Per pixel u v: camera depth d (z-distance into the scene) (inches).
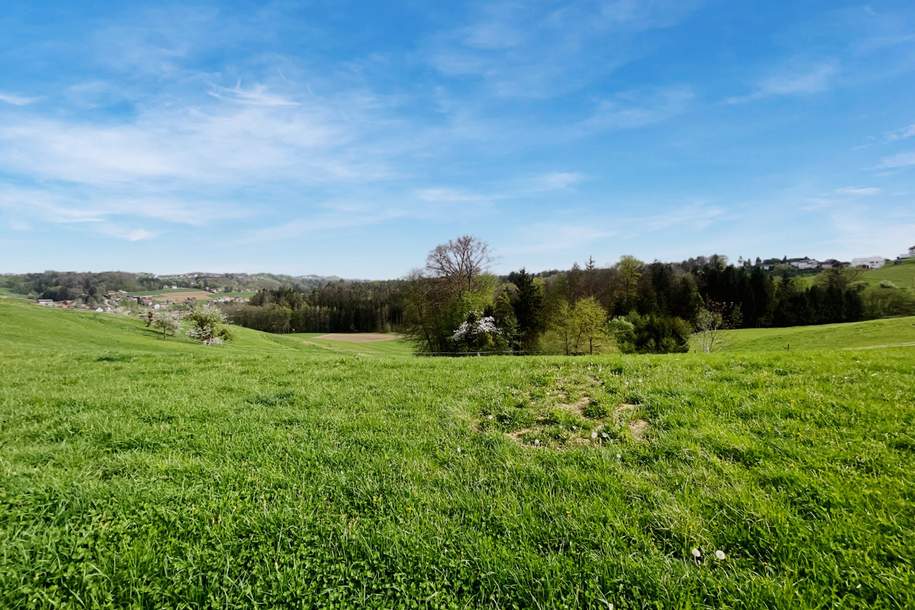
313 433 254.5
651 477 191.3
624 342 2112.5
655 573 131.6
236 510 166.4
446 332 2079.2
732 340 2664.9
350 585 131.6
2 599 123.7
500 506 170.1
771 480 181.6
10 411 298.5
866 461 189.6
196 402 318.7
